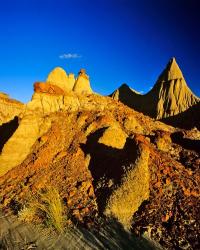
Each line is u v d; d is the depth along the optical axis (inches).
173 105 1807.3
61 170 407.8
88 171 392.8
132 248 240.1
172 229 257.9
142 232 258.8
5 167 446.0
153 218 275.0
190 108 1396.4
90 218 295.1
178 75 1979.6
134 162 327.0
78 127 505.0
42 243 261.7
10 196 374.3
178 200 295.0
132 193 298.0
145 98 2000.5
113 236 260.5
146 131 532.7
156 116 1800.0
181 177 334.0
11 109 647.8
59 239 266.4
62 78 637.3
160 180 327.6
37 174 410.6
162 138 445.4
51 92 556.7
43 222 300.8
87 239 261.3
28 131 482.0
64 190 360.8
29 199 347.9
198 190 310.3
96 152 415.2
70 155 437.1
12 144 458.9
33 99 539.2
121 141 422.3
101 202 313.9
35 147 477.4
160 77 2055.9
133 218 282.8
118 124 519.5
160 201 296.4
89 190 344.5
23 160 463.5
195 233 248.1
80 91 663.8
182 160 400.2
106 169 371.9
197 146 444.5
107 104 620.4
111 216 285.9
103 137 422.0
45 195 335.3
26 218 312.2
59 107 557.6
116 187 311.3
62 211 310.3
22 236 277.7
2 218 322.7
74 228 283.9
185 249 233.3
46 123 507.2
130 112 620.4
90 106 582.9
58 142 475.2
